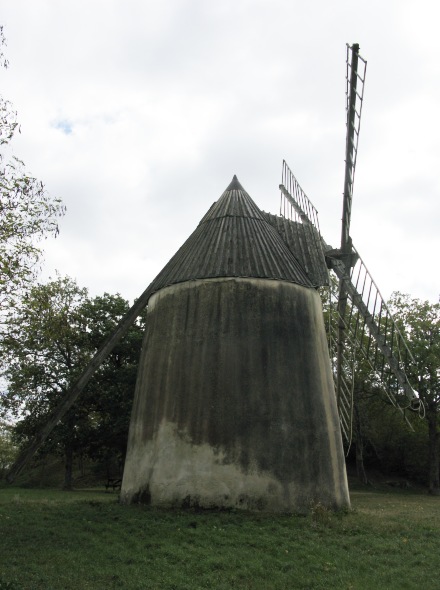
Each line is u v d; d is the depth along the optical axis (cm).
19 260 1219
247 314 1320
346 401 1636
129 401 2764
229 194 1691
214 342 1291
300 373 1309
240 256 1409
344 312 1655
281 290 1377
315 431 1271
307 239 1641
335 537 999
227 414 1214
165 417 1262
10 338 1312
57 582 745
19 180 1218
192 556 870
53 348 2748
